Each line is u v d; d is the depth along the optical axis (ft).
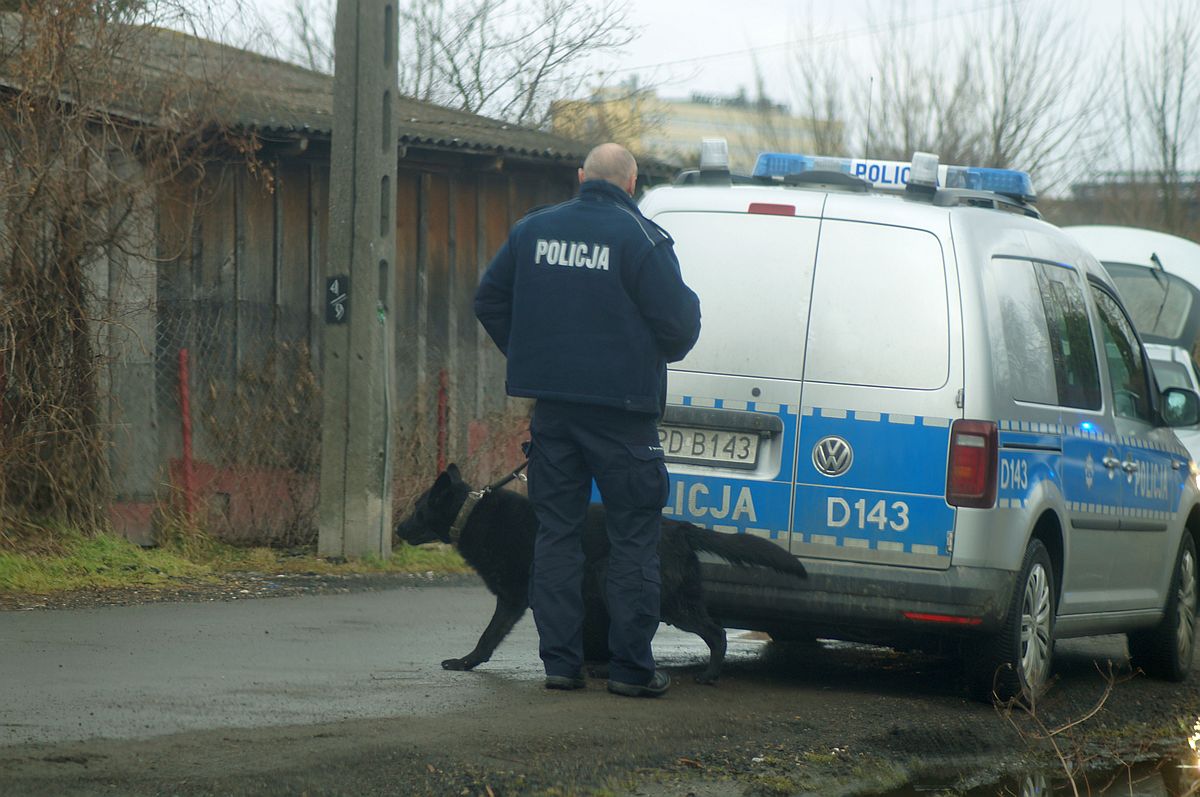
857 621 45.73
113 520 74.08
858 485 45.78
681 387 47.78
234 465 81.97
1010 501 45.75
